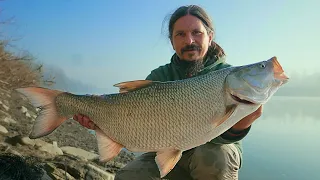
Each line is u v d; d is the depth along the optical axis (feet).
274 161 5.51
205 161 2.64
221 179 2.64
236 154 2.71
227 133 2.48
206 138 2.24
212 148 2.65
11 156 3.57
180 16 2.88
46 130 2.35
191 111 2.21
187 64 2.90
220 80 2.25
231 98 2.24
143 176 2.74
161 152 2.25
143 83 2.30
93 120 2.34
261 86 2.24
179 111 2.22
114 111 2.29
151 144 2.25
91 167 4.13
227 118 2.22
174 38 2.92
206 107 2.22
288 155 6.00
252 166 5.20
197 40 2.83
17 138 4.61
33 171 3.50
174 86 2.26
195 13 2.86
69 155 4.81
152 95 2.26
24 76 11.79
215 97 2.23
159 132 2.23
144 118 2.24
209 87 2.23
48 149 4.70
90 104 2.34
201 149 2.67
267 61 2.29
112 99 2.31
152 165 2.78
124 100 2.29
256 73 2.24
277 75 2.28
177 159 2.23
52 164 4.03
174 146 2.24
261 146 6.83
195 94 2.23
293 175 4.70
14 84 11.37
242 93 2.23
